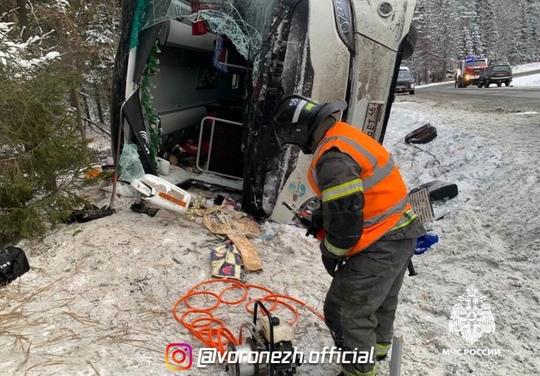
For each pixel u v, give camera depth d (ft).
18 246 14.55
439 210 19.83
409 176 26.17
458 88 111.75
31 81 15.88
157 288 12.35
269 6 15.30
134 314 11.30
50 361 9.35
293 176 16.12
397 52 15.84
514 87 94.99
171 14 15.70
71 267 13.17
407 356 10.41
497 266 14.61
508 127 30.22
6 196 14.88
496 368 10.00
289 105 8.22
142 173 16.87
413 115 39.86
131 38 15.69
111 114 16.85
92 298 11.80
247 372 8.59
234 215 16.88
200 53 22.63
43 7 34.99
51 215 15.10
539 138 25.55
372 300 8.18
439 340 10.94
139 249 13.84
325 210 7.47
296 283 13.30
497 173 21.16
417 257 16.15
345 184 7.27
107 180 18.86
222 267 13.16
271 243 15.70
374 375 8.74
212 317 11.31
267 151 15.88
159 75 19.36
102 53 44.60
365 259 8.06
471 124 32.27
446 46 230.89
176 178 18.80
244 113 16.30
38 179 15.53
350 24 15.46
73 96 27.48
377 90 16.05
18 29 30.71
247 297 12.36
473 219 17.85
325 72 15.47
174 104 21.25
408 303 12.87
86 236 14.48
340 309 8.34
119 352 9.80
